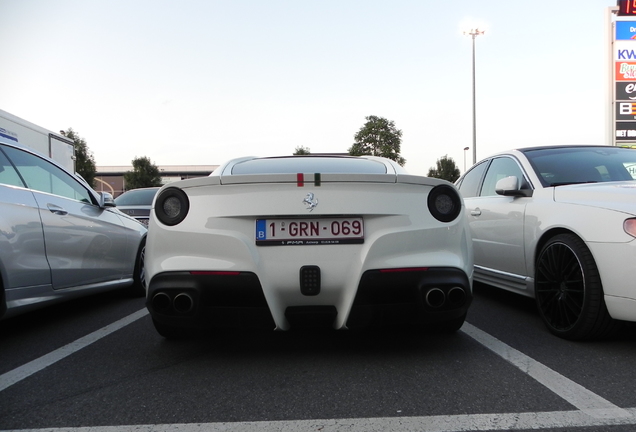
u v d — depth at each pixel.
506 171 4.36
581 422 1.95
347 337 3.28
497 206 4.16
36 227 3.47
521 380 2.43
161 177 75.19
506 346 3.02
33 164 3.76
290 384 2.43
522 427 1.92
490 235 4.26
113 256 4.52
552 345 3.02
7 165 3.44
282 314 2.65
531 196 3.70
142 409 2.15
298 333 3.40
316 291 2.59
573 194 3.27
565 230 3.21
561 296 3.17
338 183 2.62
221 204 2.62
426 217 2.69
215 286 2.57
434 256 2.67
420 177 2.69
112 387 2.42
